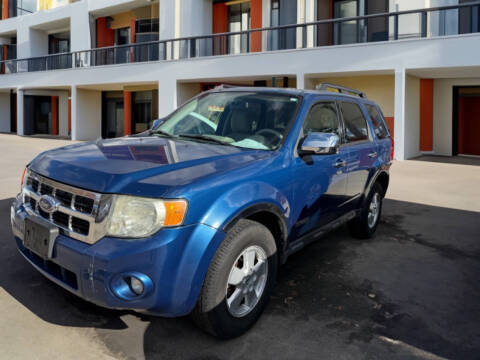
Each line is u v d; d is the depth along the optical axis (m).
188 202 2.51
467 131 18.08
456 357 2.78
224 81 19.73
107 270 2.40
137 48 21.94
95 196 2.55
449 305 3.54
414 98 16.42
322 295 3.66
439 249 5.04
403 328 3.13
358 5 17.16
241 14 20.70
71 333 2.86
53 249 2.66
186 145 3.40
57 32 28.41
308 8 16.92
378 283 3.96
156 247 2.41
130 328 2.96
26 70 26.52
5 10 30.17
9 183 8.16
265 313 3.28
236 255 2.74
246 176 2.91
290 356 2.72
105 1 23.31
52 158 3.10
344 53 14.76
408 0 15.05
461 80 16.97
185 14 20.11
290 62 15.85
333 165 3.94
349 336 2.99
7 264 3.94
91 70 22.02
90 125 25.27
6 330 2.86
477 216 6.75
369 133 5.01
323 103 4.09
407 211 7.05
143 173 2.64
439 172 11.95
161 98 19.39
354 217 4.84
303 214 3.54
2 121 31.09
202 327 2.77
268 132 3.59
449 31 14.26
